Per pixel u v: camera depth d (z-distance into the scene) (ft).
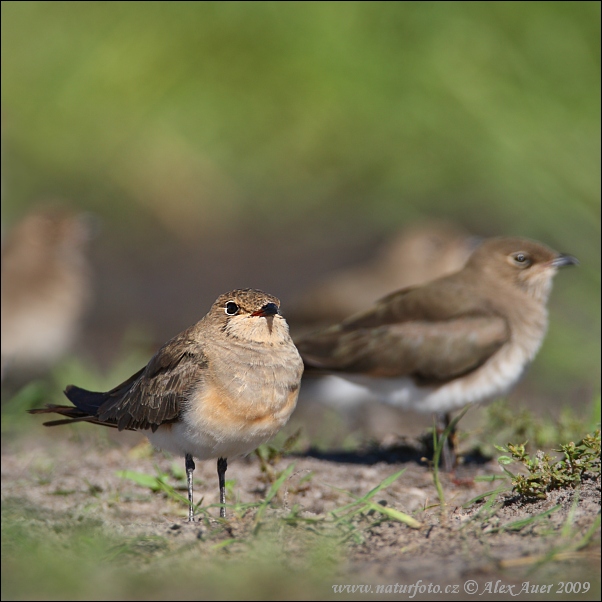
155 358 27.07
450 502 27.89
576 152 59.52
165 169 73.31
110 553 22.63
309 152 74.64
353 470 32.07
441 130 68.69
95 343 56.13
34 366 50.85
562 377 50.31
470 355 34.50
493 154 64.44
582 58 62.03
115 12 77.87
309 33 76.02
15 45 76.48
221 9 77.30
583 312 53.72
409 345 34.91
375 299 51.34
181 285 63.98
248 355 25.82
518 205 61.11
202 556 22.35
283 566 21.61
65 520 25.76
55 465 33.19
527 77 63.52
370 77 73.82
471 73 66.39
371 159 72.90
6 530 23.94
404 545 22.68
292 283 63.93
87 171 73.41
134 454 33.78
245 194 73.77
